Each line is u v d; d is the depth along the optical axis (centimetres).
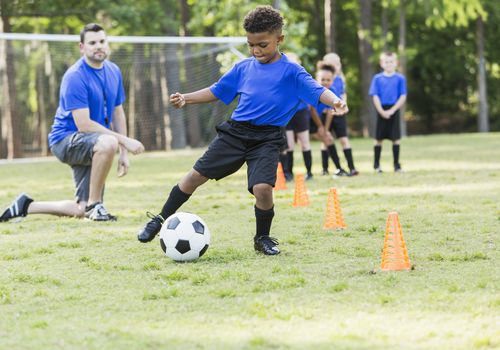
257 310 460
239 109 662
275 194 1138
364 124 3722
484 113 4031
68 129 920
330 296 495
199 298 499
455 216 866
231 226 830
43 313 473
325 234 761
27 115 2956
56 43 2980
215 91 678
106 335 420
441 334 409
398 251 580
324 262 614
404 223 815
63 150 910
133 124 3192
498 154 1941
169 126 3203
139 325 439
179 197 675
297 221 859
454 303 470
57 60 2991
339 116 1409
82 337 416
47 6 2991
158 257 655
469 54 4356
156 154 2580
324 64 1349
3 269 613
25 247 717
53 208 926
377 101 1453
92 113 927
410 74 4553
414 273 562
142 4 3488
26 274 579
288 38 3384
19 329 438
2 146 2906
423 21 4178
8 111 2800
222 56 3278
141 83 3216
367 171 1510
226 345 396
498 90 4469
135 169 1816
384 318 441
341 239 729
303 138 1361
